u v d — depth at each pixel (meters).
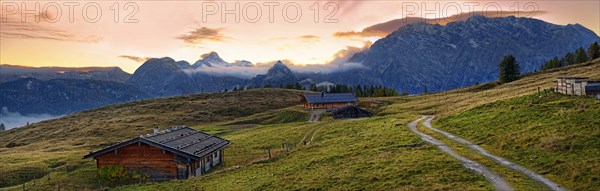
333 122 100.56
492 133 49.28
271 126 118.44
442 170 35.97
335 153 50.03
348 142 58.47
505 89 138.12
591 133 38.31
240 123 150.88
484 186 30.75
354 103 175.88
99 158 57.09
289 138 83.44
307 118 145.88
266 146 77.50
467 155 41.19
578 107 50.25
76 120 188.75
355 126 83.12
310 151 55.41
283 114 158.00
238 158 70.06
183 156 54.78
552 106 54.31
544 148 37.81
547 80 139.75
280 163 50.19
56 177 60.41
